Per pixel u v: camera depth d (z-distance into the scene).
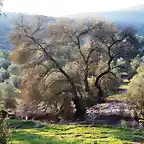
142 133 30.75
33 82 46.78
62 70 45.78
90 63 50.28
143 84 44.09
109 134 29.59
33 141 23.77
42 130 31.88
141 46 114.31
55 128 33.53
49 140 25.05
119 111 49.75
